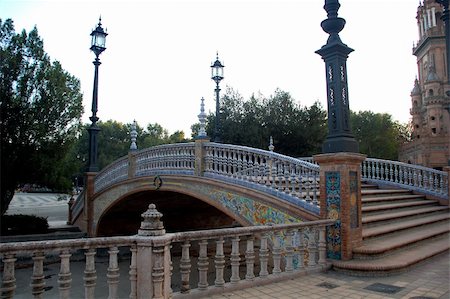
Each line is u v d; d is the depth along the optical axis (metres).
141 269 4.74
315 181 8.09
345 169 7.30
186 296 5.16
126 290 10.56
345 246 7.17
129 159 14.34
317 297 5.46
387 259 7.25
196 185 10.84
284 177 8.66
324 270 7.00
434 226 10.90
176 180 11.68
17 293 9.91
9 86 16.72
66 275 4.34
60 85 17.86
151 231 4.86
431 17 48.75
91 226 17.53
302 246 6.92
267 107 30.17
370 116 53.38
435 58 47.22
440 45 46.91
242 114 30.16
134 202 16.84
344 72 7.77
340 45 7.59
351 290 5.81
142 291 4.70
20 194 58.78
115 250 4.72
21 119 16.70
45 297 9.78
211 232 5.58
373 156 51.59
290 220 8.18
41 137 17.28
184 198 16.34
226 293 5.59
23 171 17.22
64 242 4.32
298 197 8.33
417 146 44.22
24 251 4.09
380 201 11.73
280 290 5.80
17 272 12.02
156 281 4.69
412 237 8.88
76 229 18.78
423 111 48.97
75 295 9.88
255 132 28.41
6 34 17.09
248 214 9.18
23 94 16.89
